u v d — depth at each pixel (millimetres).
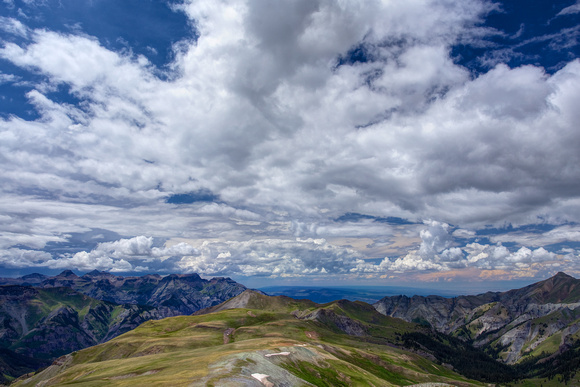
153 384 71438
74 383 91188
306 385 93875
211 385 69812
